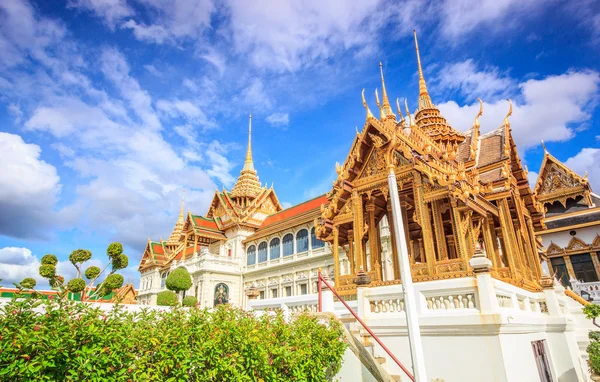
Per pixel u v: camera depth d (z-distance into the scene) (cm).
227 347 557
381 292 1065
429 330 915
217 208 6944
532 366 979
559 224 3488
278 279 5097
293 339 711
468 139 1777
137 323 519
